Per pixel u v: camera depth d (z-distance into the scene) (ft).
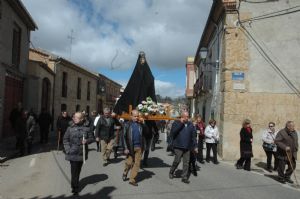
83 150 27.61
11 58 69.15
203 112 84.69
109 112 42.86
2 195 26.71
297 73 51.67
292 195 29.40
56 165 40.73
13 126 55.98
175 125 33.50
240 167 42.93
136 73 39.70
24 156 48.52
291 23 51.96
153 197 26.76
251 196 28.27
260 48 52.08
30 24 80.18
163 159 48.26
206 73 75.82
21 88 79.61
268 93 51.88
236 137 51.96
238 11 52.26
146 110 37.47
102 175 35.12
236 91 52.13
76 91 128.26
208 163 47.16
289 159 34.71
